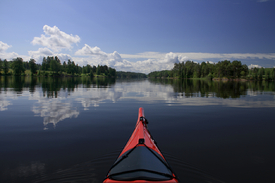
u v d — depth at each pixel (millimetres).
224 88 31406
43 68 141125
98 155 4703
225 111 10883
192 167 4094
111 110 10938
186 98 17047
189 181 3535
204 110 11180
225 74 116375
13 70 107500
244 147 5371
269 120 8711
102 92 22375
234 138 6176
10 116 9125
